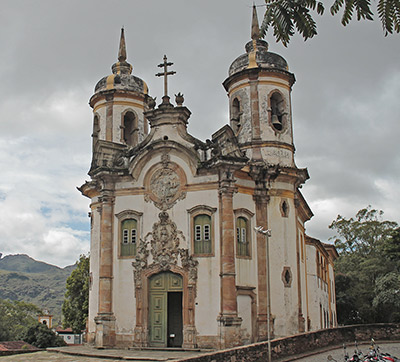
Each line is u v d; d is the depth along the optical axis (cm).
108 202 3047
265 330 2895
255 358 2161
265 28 709
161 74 3133
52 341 3972
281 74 3375
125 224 3031
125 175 3044
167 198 2958
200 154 2944
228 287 2711
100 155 3123
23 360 2519
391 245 4850
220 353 1997
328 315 4953
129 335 2877
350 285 6303
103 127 3600
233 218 2825
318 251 4278
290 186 3186
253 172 3080
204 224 2872
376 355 1927
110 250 2994
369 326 3045
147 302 2891
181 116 3045
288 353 2369
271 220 3089
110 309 2923
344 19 660
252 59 3384
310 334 2584
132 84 3659
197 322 2758
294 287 3066
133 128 3638
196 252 2845
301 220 3728
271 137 3278
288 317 2989
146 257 2930
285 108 3369
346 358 2062
